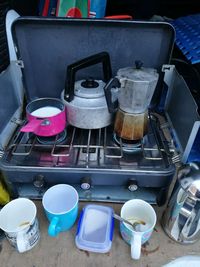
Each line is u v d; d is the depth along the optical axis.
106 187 0.64
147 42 0.71
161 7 0.96
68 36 0.70
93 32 0.69
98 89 0.64
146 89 0.57
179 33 0.77
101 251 0.52
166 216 0.56
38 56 0.75
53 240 0.55
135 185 0.56
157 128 0.73
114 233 0.56
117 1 0.94
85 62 0.63
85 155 0.62
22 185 0.65
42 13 0.84
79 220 0.57
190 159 0.64
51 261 0.51
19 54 0.74
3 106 0.68
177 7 0.96
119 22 0.66
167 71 0.74
